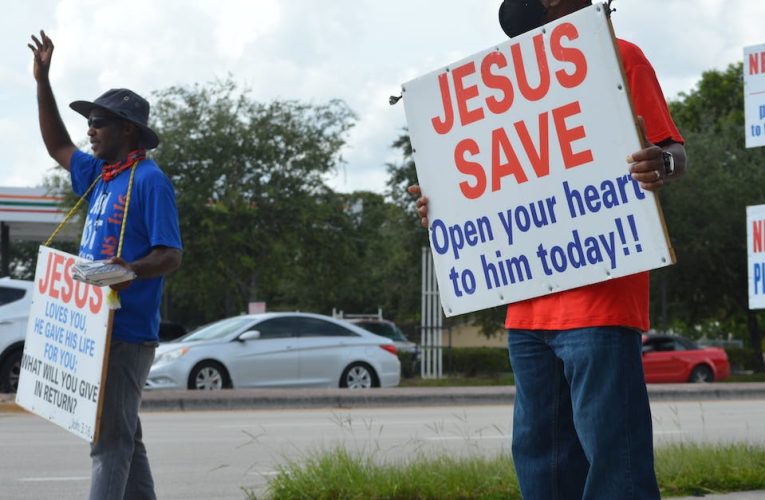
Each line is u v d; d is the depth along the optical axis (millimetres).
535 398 3471
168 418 14188
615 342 3219
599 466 3223
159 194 4457
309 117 33375
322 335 18688
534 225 3414
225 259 31672
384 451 9602
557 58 3346
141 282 4430
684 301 39500
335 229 34188
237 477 8648
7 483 8266
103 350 4156
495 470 7027
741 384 21828
